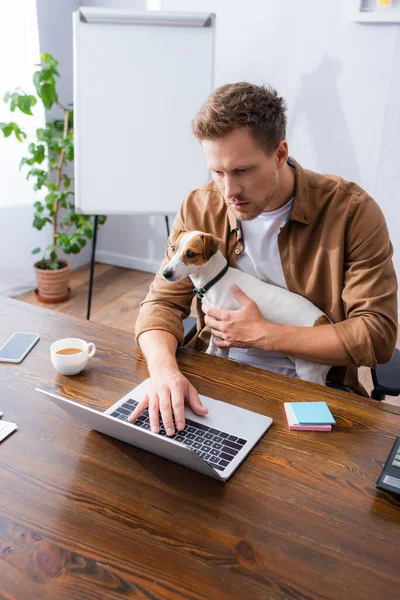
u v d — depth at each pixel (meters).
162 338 1.18
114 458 0.88
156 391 0.99
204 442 0.90
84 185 2.44
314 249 1.27
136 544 0.72
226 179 1.07
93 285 3.21
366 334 1.15
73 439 0.92
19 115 2.72
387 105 2.53
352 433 0.95
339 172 2.76
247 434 0.93
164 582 0.67
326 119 2.68
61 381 1.07
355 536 0.74
